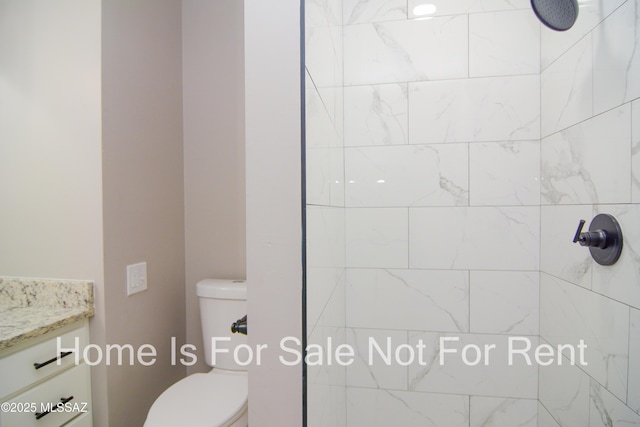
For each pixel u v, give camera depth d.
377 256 1.23
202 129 1.63
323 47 0.78
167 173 1.53
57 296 1.19
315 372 0.65
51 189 1.21
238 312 1.41
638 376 0.71
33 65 1.22
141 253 1.37
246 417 1.17
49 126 1.21
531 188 1.14
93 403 1.20
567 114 0.97
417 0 1.19
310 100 0.60
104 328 1.19
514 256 1.16
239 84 1.59
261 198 0.55
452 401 1.20
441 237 1.20
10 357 0.95
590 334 0.88
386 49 1.21
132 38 1.31
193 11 1.62
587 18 0.87
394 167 1.21
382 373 1.24
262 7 0.54
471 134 1.17
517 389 1.17
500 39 1.14
